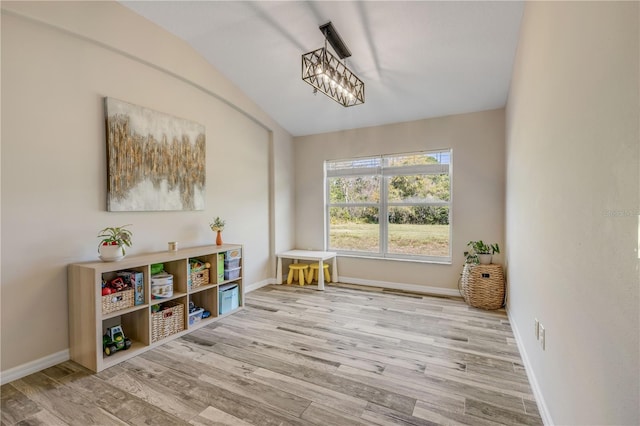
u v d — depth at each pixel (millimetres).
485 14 2434
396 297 3916
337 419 1678
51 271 2258
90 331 2195
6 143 2037
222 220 3740
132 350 2412
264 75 3602
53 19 2195
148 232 2912
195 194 3338
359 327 2953
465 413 1722
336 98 3430
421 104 3809
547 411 1613
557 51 1486
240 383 2021
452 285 4008
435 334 2783
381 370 2174
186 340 2684
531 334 2043
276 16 2707
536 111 1927
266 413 1727
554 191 1538
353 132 4629
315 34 2867
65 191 2326
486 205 3795
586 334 1123
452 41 2752
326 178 4938
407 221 4383
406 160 4348
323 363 2277
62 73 2307
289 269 4609
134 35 2699
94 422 1656
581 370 1169
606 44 973
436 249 4203
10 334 2064
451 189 4023
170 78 3096
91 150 2480
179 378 2082
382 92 3637
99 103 2529
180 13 2732
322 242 4902
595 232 1053
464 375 2104
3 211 2033
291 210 4992
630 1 815
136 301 2469
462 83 3328
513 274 2869
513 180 2875
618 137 890
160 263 2770
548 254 1640
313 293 4105
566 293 1349
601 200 1008
